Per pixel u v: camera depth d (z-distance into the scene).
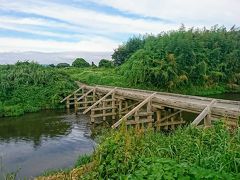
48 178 9.57
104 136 8.73
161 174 4.87
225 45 50.25
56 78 34.81
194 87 45.22
